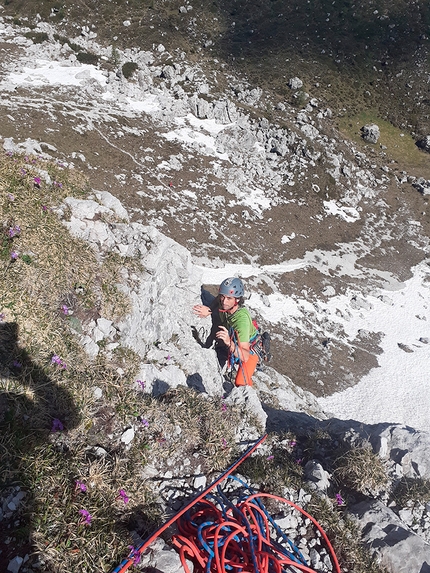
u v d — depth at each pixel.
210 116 93.19
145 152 79.50
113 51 99.94
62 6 108.06
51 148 71.69
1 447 4.73
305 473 6.96
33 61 93.38
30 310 5.89
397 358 56.84
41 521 4.37
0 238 6.38
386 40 121.50
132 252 8.25
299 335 55.81
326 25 123.06
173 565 4.47
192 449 6.04
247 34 119.69
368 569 5.59
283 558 4.92
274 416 10.36
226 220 73.38
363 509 6.45
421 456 7.46
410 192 94.06
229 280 7.91
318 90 110.38
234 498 5.70
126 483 5.19
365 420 46.16
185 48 110.81
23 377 5.34
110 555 4.40
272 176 85.44
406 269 75.62
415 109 111.69
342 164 93.12
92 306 6.82
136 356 7.05
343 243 77.75
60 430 5.29
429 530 6.50
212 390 8.70
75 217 7.78
